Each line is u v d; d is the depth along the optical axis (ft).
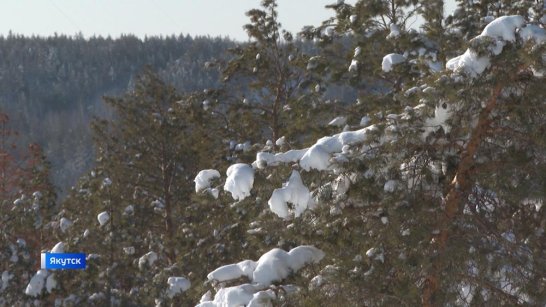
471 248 82.99
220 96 206.49
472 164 83.56
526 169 79.92
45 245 286.25
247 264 94.73
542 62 71.10
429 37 137.18
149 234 243.60
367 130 81.20
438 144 82.99
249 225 105.91
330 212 84.64
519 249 83.41
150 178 252.42
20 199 268.00
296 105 155.94
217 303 89.81
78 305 222.07
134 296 229.66
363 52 151.53
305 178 83.41
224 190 93.15
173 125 240.53
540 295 81.51
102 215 233.55
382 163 80.23
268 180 84.12
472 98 75.41
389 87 155.63
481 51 73.31
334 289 84.94
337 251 87.45
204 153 215.72
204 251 171.01
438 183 85.30
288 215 88.33
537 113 78.13
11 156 304.09
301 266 91.71
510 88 79.46
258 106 204.23
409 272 80.48
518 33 73.72
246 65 196.95
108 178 245.04
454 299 82.79
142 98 242.58
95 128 248.52
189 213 204.74
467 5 141.90
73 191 279.28
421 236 79.71
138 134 240.53
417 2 151.53
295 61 180.14
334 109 151.53
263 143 203.31
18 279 250.98
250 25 194.59
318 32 161.38
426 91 75.56
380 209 84.12
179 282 179.73
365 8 150.82
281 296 87.56
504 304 84.64
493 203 87.45
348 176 82.64
